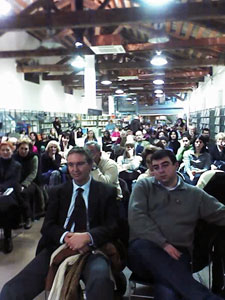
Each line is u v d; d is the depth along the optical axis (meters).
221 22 5.91
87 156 2.03
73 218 1.99
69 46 9.51
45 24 5.38
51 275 1.76
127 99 24.08
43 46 9.41
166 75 11.59
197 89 15.15
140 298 2.23
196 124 14.36
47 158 4.71
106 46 6.77
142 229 1.97
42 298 2.24
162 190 2.06
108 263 1.82
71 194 2.04
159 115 23.92
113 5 7.21
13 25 5.46
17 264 2.92
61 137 8.76
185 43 7.40
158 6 4.96
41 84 11.30
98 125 16.47
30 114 9.99
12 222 3.27
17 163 3.71
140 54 10.93
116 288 1.96
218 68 9.85
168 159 2.00
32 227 3.99
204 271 2.69
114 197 2.06
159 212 2.03
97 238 1.86
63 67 9.34
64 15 5.31
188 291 1.69
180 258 1.84
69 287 1.66
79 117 15.52
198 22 5.93
